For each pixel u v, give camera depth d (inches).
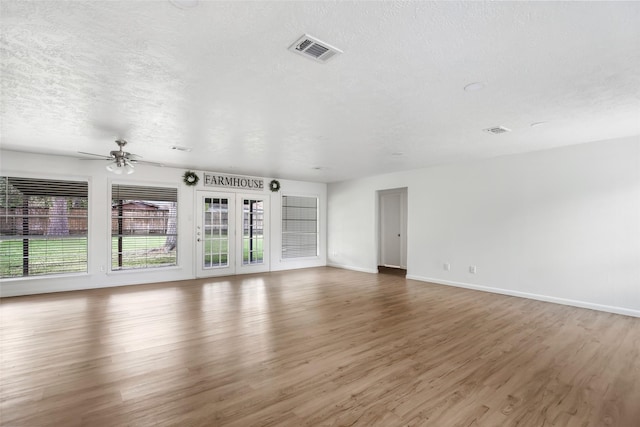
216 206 298.4
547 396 94.3
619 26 77.2
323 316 172.4
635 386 100.0
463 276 247.6
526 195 214.4
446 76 104.7
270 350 126.7
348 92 117.6
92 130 164.2
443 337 141.9
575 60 94.1
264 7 70.4
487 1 68.1
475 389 98.2
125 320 163.9
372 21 75.7
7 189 212.7
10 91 115.7
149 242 265.0
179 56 92.1
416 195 281.3
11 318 166.6
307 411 86.4
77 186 235.5
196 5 69.4
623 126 157.6
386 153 218.5
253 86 112.3
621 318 170.2
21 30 78.7
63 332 145.9
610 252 181.3
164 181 270.4
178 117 144.5
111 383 100.3
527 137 177.9
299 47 87.7
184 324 157.8
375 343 134.7
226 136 176.2
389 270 339.6
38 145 196.2
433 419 83.0
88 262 237.8
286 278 287.7
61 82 108.7
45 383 100.2
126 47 87.0
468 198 245.4
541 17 73.9
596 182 186.2
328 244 372.5
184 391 96.0
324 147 201.8
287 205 345.4
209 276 292.4
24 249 218.8
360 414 85.1
